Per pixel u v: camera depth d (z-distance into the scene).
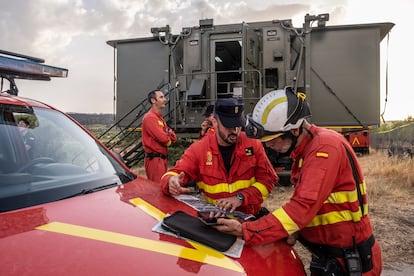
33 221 1.51
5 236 1.37
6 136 2.14
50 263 1.20
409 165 9.05
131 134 8.68
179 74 8.55
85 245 1.34
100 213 1.67
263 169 2.55
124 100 8.89
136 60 8.84
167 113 8.39
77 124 2.72
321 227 1.85
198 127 8.00
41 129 2.37
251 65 7.92
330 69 7.84
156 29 8.56
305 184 1.68
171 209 1.94
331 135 1.80
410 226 5.00
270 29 8.06
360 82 7.75
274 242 1.82
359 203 1.82
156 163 5.32
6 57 2.50
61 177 2.08
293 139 1.82
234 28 8.09
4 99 2.40
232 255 1.50
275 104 1.72
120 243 1.39
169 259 1.33
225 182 2.52
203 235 1.56
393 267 3.71
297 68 8.06
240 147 2.49
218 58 9.27
